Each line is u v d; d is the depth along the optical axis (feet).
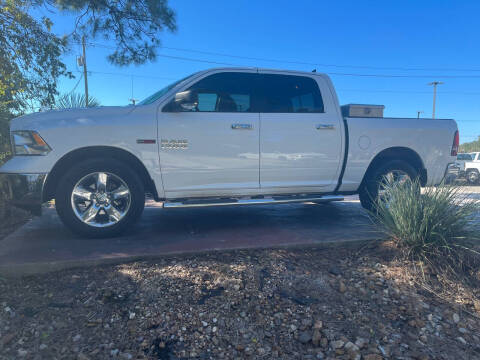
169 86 15.11
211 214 18.43
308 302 9.45
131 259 10.98
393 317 9.11
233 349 7.80
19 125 12.56
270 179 14.89
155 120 13.30
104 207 12.97
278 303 9.29
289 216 17.95
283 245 12.40
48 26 20.22
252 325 8.49
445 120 17.60
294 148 14.90
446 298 10.09
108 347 7.58
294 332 8.37
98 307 8.79
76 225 12.62
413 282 10.65
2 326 7.97
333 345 8.01
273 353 7.74
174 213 18.69
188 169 13.76
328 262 11.67
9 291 9.32
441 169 17.25
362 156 16.01
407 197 12.77
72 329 8.05
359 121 15.96
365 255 12.23
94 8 24.70
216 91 14.28
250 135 14.29
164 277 10.03
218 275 10.22
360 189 17.07
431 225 12.02
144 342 7.77
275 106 14.85
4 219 16.49
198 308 8.88
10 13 19.38
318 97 15.57
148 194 14.65
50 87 21.38
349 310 9.25
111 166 12.76
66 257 10.77
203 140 13.76
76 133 12.43
